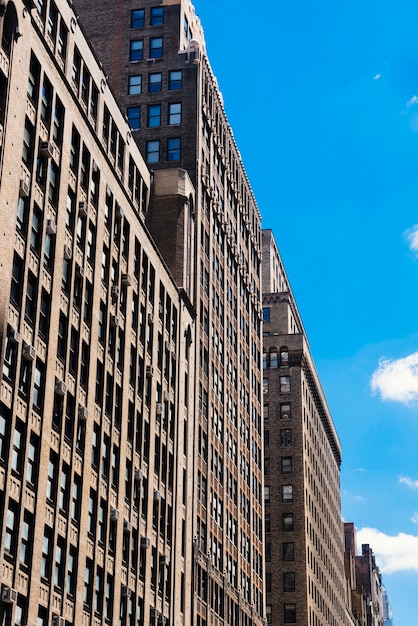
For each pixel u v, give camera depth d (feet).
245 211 374.63
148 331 235.81
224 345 321.11
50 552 166.61
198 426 278.26
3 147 157.89
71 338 185.57
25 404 160.66
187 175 282.36
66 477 176.96
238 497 323.16
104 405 198.49
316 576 467.52
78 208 192.13
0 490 149.07
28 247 166.30
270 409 467.11
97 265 201.77
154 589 223.51
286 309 501.15
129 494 211.20
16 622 151.84
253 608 327.47
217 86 338.54
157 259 247.70
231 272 343.87
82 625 177.99
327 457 556.51
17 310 161.27
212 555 281.54
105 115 220.02
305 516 447.01
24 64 168.86
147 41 319.88
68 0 197.36
